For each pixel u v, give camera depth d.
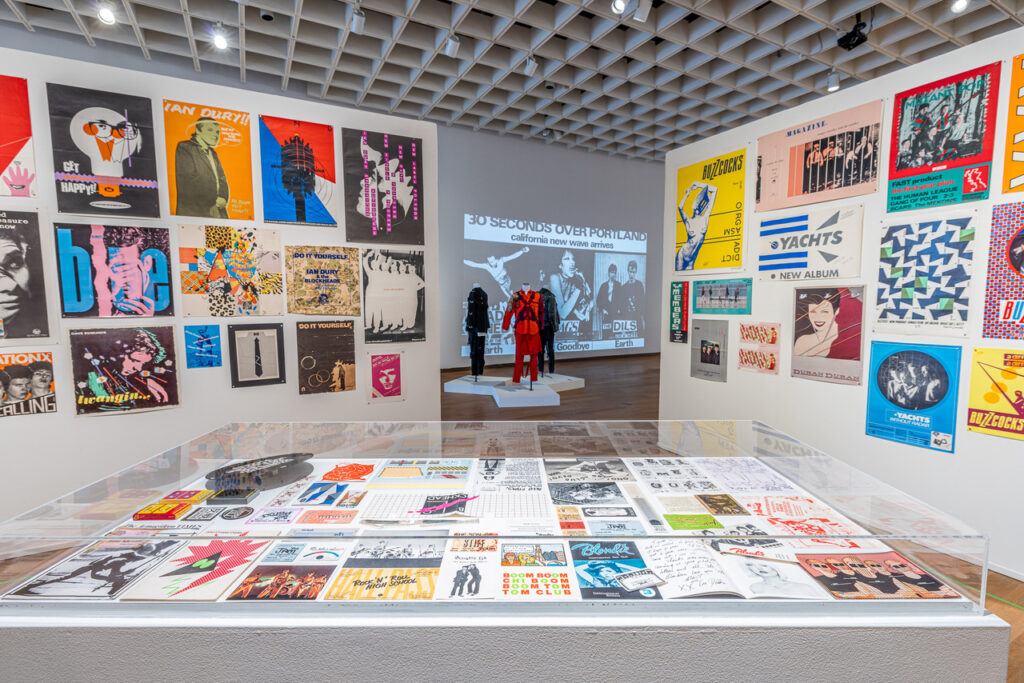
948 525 1.10
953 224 2.45
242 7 4.83
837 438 3.05
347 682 0.98
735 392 3.80
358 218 3.33
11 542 1.07
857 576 1.05
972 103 2.36
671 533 1.15
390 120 3.39
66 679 0.97
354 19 4.88
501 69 6.51
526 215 9.46
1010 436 2.27
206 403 2.97
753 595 1.00
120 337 2.71
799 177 3.24
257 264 3.04
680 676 0.98
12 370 2.51
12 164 2.44
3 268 2.46
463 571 1.06
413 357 3.62
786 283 3.36
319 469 1.56
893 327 2.73
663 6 5.27
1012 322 2.24
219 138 2.89
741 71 6.56
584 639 0.96
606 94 7.02
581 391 6.96
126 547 1.08
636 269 11.00
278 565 1.07
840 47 5.67
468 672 0.98
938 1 4.64
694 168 4.11
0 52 2.38
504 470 1.56
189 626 0.95
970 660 0.98
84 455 2.69
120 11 4.98
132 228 2.71
